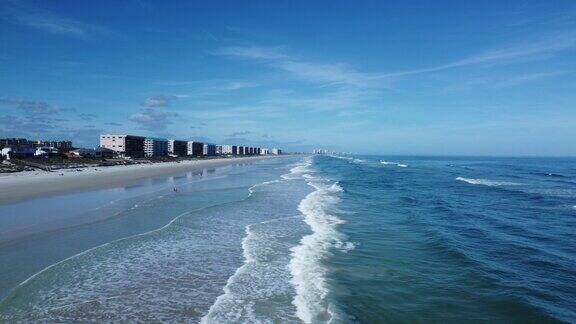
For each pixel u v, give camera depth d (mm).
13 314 9062
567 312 9281
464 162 137500
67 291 10469
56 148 104250
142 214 22016
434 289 10703
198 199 28938
